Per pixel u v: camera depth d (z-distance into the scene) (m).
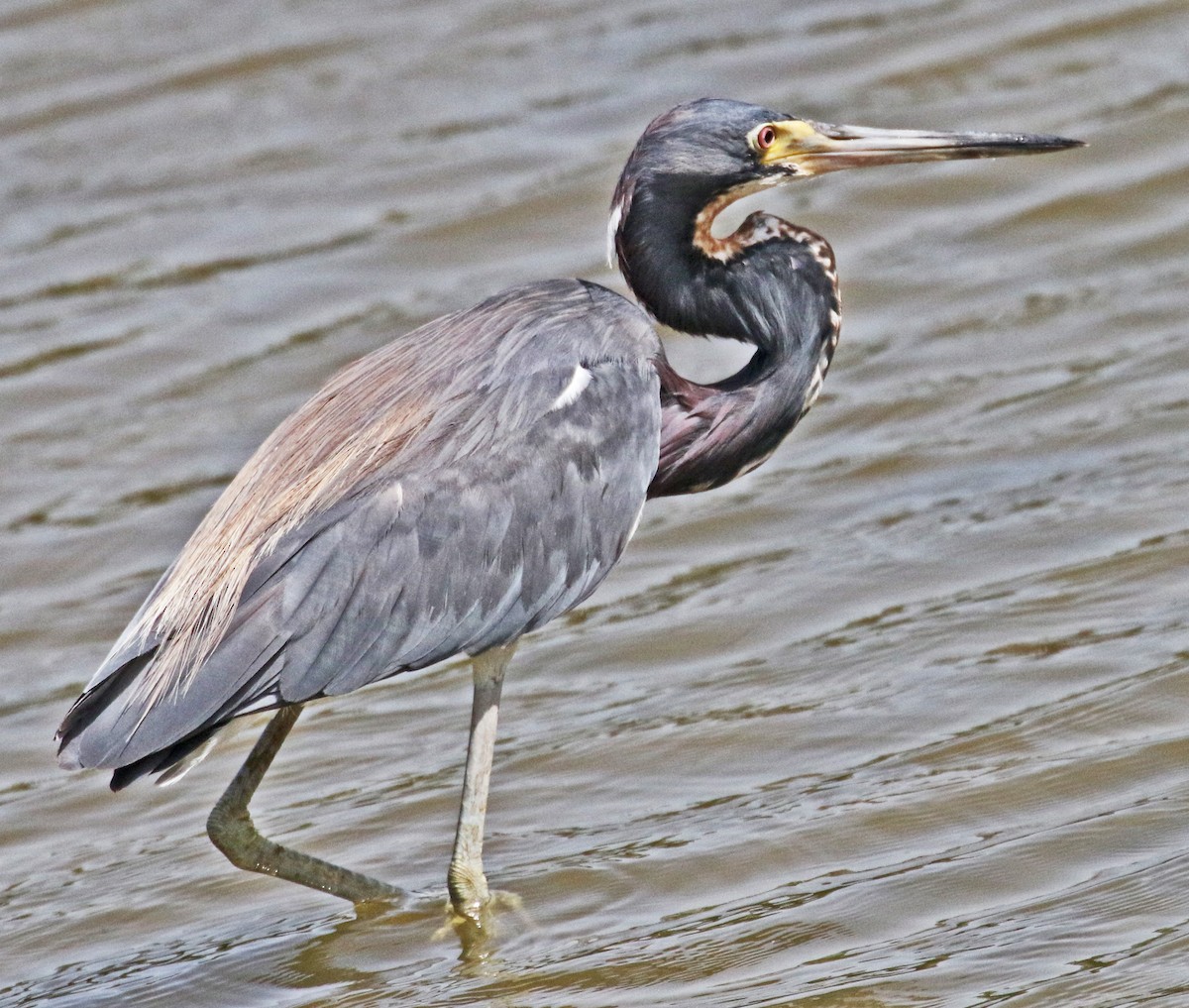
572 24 22.19
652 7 22.47
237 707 9.95
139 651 10.11
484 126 20.27
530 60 21.41
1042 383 15.95
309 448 10.59
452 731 12.72
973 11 21.50
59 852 11.80
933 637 12.95
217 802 11.12
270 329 17.59
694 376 16.59
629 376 10.73
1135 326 16.52
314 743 12.72
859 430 15.73
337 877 10.82
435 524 10.29
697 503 15.03
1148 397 15.48
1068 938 9.83
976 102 19.77
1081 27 20.88
